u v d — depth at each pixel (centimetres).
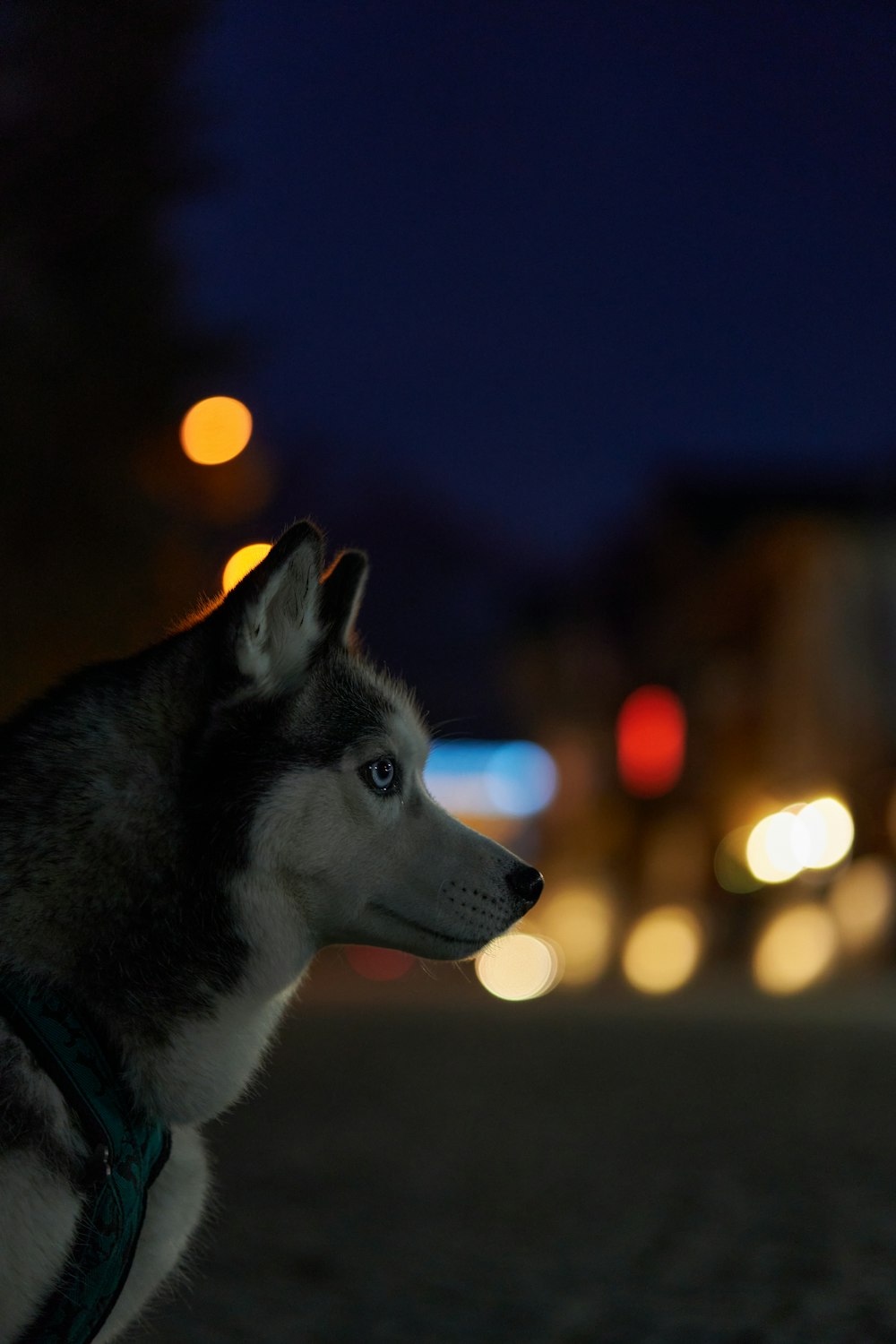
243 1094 400
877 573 3362
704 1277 573
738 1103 1001
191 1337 491
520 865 422
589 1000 2048
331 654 407
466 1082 1105
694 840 4075
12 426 1028
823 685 3350
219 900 364
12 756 363
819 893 2383
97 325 1002
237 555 1149
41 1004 340
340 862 390
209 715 374
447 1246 621
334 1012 1759
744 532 3741
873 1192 712
